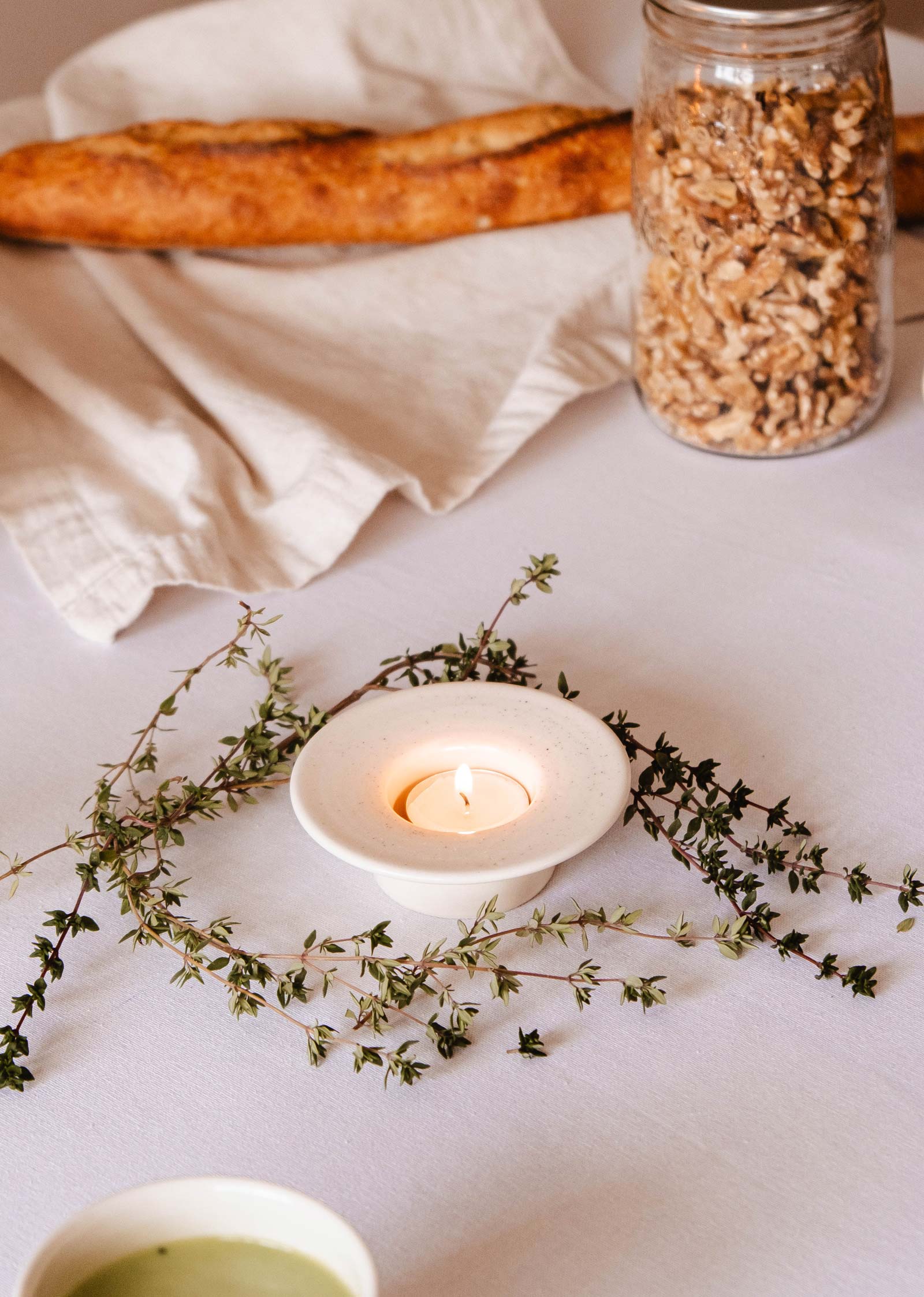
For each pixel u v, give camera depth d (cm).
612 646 115
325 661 116
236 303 141
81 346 137
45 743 113
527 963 102
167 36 155
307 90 154
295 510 123
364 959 100
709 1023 100
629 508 124
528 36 158
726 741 110
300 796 101
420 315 139
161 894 104
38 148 143
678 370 125
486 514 125
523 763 103
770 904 103
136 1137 98
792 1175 96
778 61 116
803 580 118
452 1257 95
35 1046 101
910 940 102
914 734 110
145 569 119
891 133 121
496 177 140
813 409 124
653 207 122
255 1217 90
